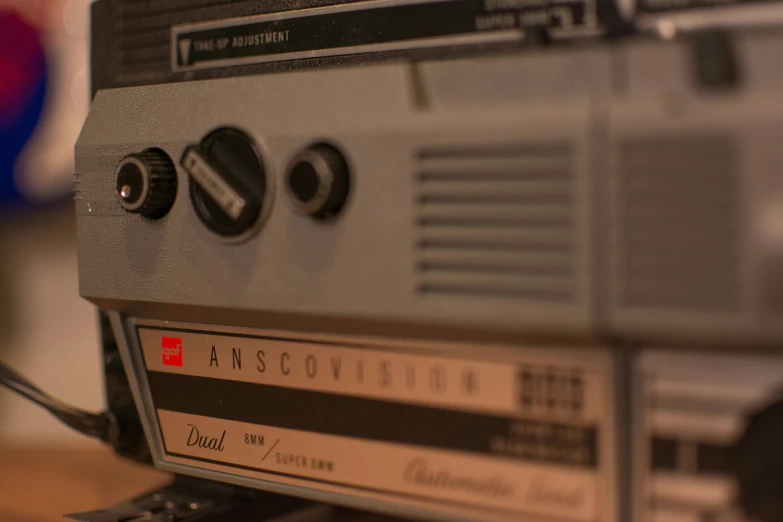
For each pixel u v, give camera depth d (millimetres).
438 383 397
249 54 442
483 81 385
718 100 359
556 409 385
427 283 385
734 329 358
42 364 772
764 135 354
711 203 358
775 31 373
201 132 414
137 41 463
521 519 388
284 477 419
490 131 376
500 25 407
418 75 392
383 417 404
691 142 360
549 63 380
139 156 418
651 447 377
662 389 376
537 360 386
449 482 396
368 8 425
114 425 459
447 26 414
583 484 382
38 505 529
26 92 712
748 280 356
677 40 373
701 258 360
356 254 391
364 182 389
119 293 431
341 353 409
